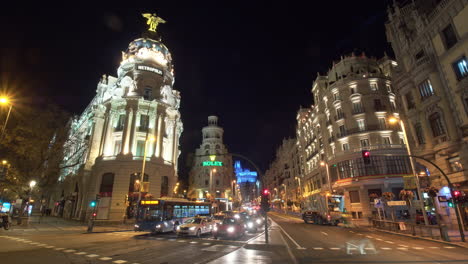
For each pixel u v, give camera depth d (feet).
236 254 40.65
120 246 48.85
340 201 126.41
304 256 38.63
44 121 98.22
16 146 90.38
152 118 126.31
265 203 48.75
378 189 118.62
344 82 138.00
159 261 35.42
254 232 75.25
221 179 242.78
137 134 120.78
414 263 33.40
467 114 61.21
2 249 43.96
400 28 83.87
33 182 94.63
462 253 40.57
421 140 74.28
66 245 49.49
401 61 83.51
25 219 89.35
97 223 101.86
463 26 62.13
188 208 84.79
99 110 136.15
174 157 136.36
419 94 75.10
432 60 70.38
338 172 131.23
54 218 142.10
